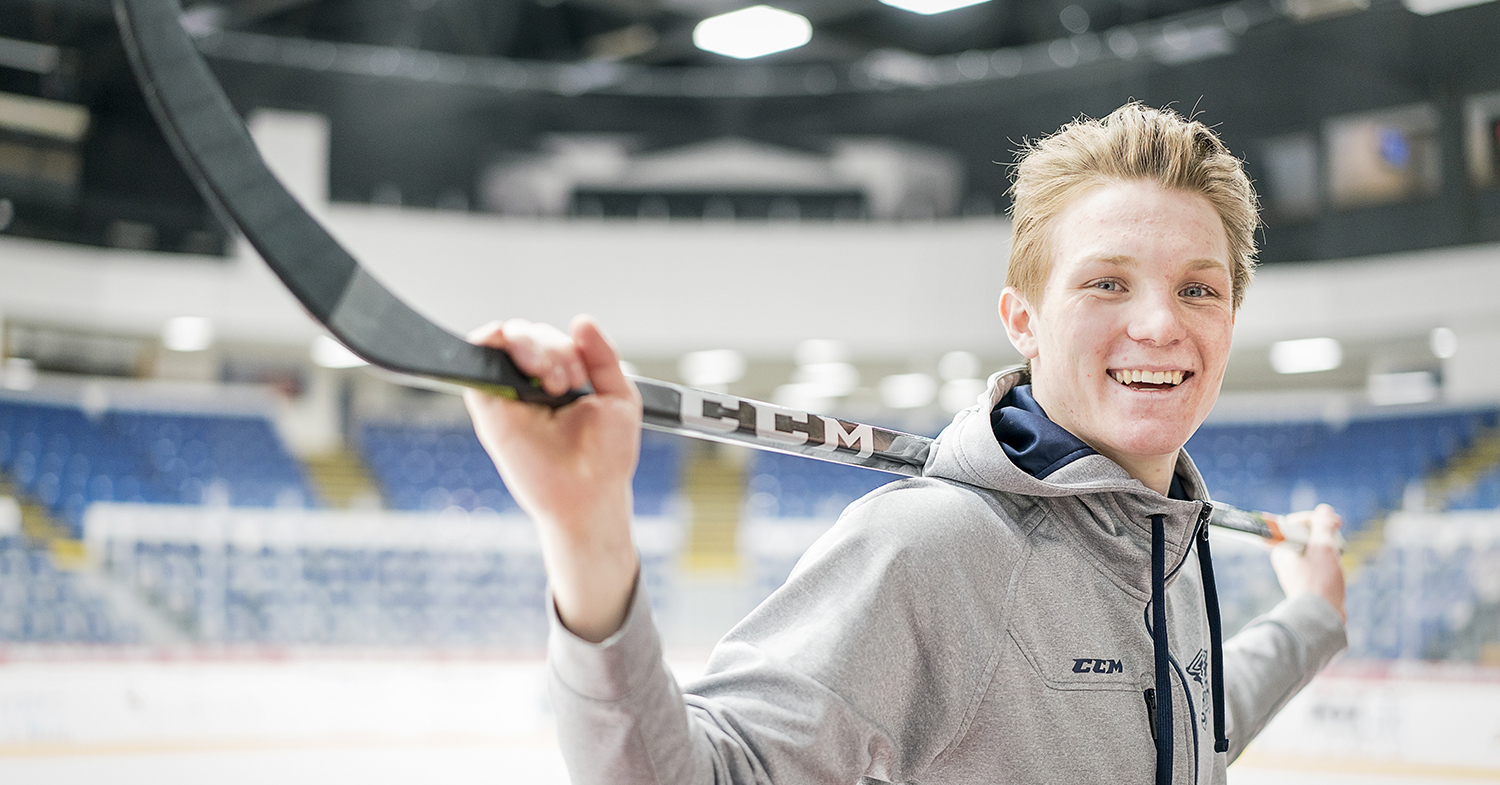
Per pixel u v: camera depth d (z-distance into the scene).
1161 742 1.08
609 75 15.95
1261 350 14.95
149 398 16.62
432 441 17.69
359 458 17.38
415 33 15.84
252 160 0.57
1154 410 1.10
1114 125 1.16
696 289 15.21
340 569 15.18
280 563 15.05
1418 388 16.25
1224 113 14.79
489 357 0.69
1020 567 1.06
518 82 15.88
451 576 15.46
